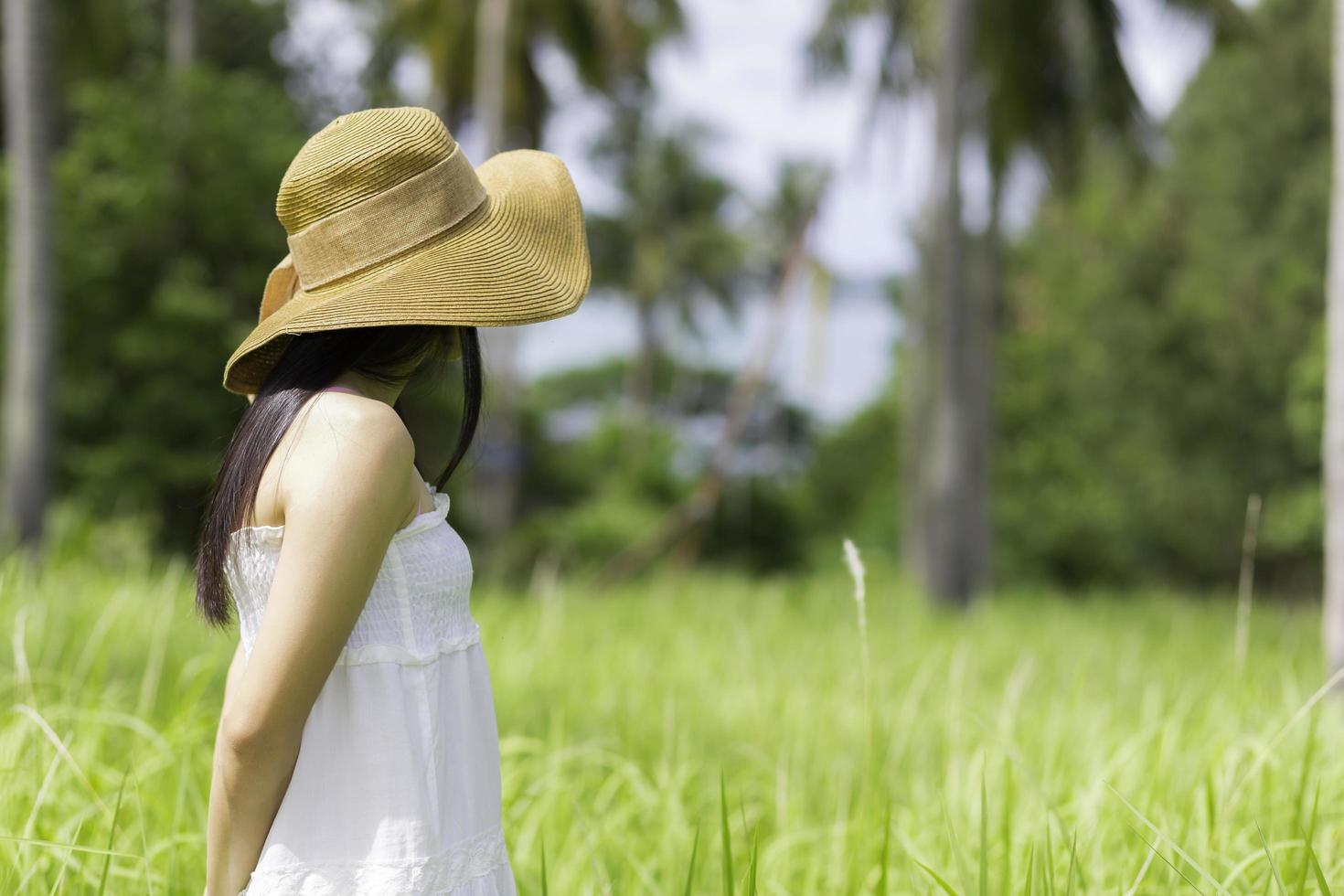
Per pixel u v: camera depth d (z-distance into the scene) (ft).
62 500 39.63
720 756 11.96
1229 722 10.09
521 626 19.58
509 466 67.15
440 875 4.33
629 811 9.34
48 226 29.04
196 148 41.55
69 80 47.57
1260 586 81.25
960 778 9.82
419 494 4.60
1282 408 76.64
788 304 57.52
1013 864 7.80
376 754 4.29
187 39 52.37
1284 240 76.33
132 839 7.50
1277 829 8.18
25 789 7.63
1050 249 86.58
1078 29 46.55
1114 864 7.75
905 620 28.99
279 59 63.10
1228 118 78.95
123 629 12.77
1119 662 21.40
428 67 62.49
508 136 67.92
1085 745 10.90
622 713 13.32
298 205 4.71
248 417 4.45
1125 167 51.24
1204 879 7.02
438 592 4.54
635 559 56.03
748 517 85.87
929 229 39.93
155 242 41.81
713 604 31.24
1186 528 79.82
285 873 4.18
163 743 8.50
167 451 40.70
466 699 4.65
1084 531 77.20
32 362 28.78
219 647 12.29
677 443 88.94
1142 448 80.94
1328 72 75.51
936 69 39.27
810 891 8.10
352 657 4.33
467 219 4.81
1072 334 83.41
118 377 40.86
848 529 96.02
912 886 7.73
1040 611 35.63
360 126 4.69
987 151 49.47
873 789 8.87
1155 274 82.23
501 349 67.62
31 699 8.70
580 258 5.07
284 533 4.11
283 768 4.08
